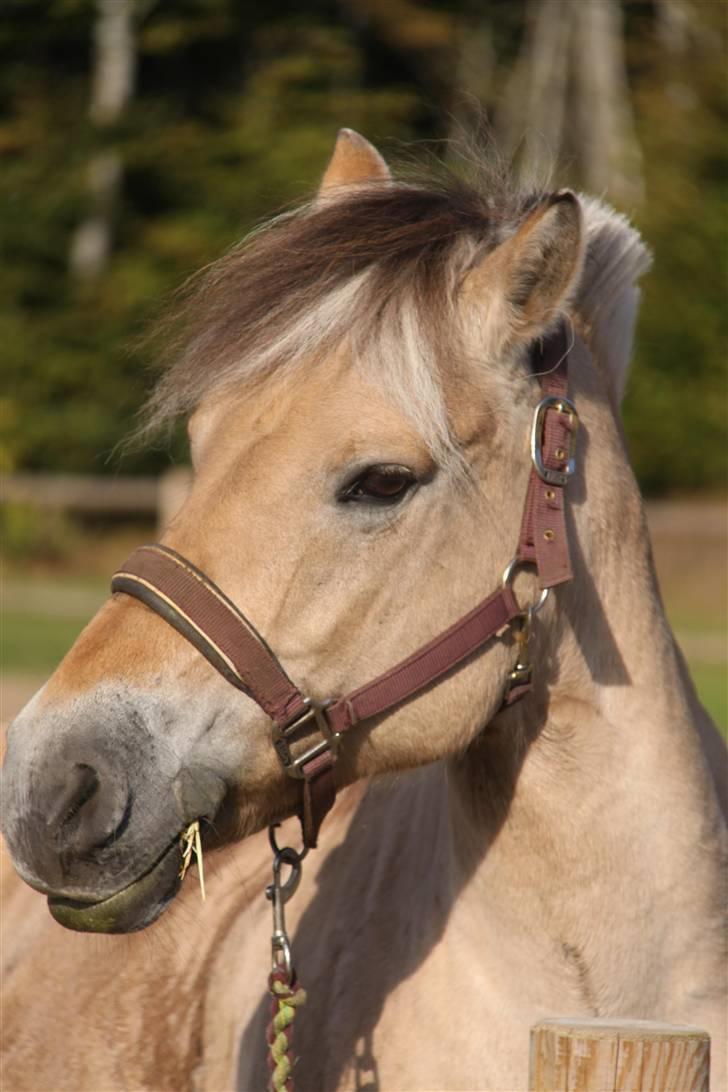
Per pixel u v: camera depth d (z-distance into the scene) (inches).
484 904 124.8
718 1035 124.1
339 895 139.9
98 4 1079.0
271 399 118.2
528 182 142.3
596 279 135.3
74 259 1037.8
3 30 1093.8
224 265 126.1
